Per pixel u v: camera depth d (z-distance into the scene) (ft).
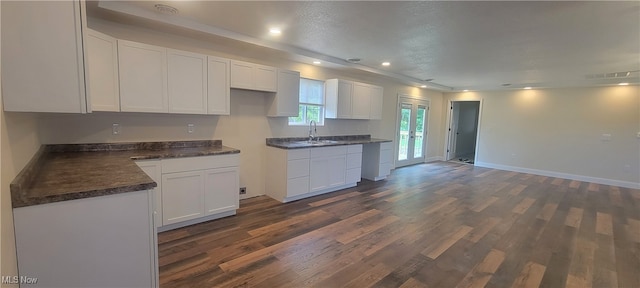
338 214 12.14
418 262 8.34
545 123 21.95
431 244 9.54
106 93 8.54
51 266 4.83
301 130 15.80
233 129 12.93
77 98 4.95
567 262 8.56
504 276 7.73
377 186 17.28
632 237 10.45
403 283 7.28
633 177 18.62
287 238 9.64
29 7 4.51
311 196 14.70
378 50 12.89
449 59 14.21
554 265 8.37
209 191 10.55
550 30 9.47
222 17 9.29
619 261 8.66
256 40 11.48
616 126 19.13
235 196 11.32
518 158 23.32
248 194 13.82
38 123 7.84
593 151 20.03
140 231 5.60
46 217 4.72
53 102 4.75
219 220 10.96
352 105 17.33
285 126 14.96
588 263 8.52
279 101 13.39
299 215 11.84
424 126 26.32
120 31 9.55
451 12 8.29
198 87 10.65
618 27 8.91
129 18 9.01
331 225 10.91
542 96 22.04
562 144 21.25
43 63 4.64
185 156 9.81
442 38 10.77
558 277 7.74
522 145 23.12
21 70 4.46
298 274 7.52
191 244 8.95
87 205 5.04
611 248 9.53
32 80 4.55
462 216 12.33
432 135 27.48
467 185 18.06
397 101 22.71
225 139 12.69
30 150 6.45
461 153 32.96
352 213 12.32
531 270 8.07
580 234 10.66
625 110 18.80
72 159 8.14
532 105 22.56
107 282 5.34
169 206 9.62
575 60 13.43
